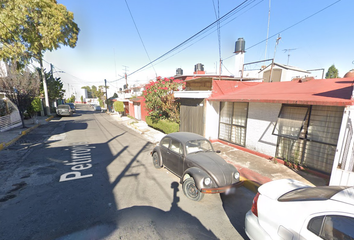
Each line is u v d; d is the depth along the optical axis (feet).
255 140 24.03
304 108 18.33
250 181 16.66
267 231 8.00
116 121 69.05
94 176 18.45
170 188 16.22
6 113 44.34
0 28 55.72
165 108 41.45
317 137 17.89
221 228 11.21
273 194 9.20
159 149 20.34
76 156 24.95
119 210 12.69
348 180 13.44
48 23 62.75
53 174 18.67
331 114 16.76
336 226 6.32
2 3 56.08
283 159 20.84
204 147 17.79
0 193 14.64
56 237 9.95
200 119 29.58
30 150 27.30
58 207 12.85
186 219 11.94
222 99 24.71
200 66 66.80
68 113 81.71
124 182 17.21
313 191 8.62
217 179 13.33
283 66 51.06
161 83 41.70
